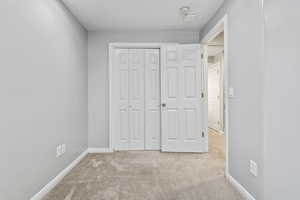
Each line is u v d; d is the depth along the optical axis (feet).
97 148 12.76
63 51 8.94
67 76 9.40
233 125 7.86
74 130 10.29
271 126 4.58
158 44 12.84
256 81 6.16
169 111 12.57
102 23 11.42
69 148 9.58
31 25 6.40
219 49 18.76
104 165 10.21
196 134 12.44
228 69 8.36
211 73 21.70
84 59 12.05
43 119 7.13
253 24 6.34
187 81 12.46
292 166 3.95
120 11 9.87
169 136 12.59
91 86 12.76
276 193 4.42
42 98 7.07
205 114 12.51
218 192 7.23
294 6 3.84
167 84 12.56
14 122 5.57
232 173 7.97
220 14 9.38
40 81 6.95
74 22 10.39
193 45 12.39
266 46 4.74
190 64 12.42
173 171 9.34
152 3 9.07
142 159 11.17
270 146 4.62
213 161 10.78
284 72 4.13
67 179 8.45
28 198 6.17
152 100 13.28
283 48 4.16
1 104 5.07
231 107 8.07
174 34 12.87
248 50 6.66
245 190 6.86
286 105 4.09
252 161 6.39
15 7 5.63
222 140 16.07
